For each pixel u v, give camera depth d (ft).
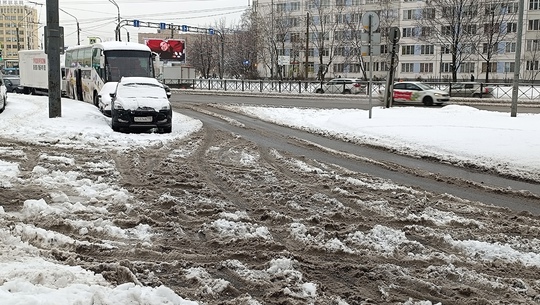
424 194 28.96
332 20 267.18
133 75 79.92
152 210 24.50
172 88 186.70
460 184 31.81
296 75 256.52
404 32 260.42
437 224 23.15
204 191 28.89
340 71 270.46
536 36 225.15
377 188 30.32
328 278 16.92
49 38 60.85
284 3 284.41
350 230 21.83
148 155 41.27
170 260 18.31
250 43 248.73
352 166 37.86
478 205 26.76
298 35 259.80
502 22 198.80
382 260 18.58
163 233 21.27
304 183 31.50
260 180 32.12
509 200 27.94
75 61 98.99
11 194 26.89
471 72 239.30
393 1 260.21
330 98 124.77
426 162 39.37
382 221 23.53
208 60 279.49
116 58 79.71
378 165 38.27
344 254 19.11
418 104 103.04
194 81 187.52
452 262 18.43
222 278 16.83
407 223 23.31
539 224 23.39
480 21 188.65
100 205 25.29
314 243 20.02
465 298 15.53
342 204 26.37
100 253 18.76
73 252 18.67
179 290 15.67
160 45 221.66
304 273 17.17
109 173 33.45
